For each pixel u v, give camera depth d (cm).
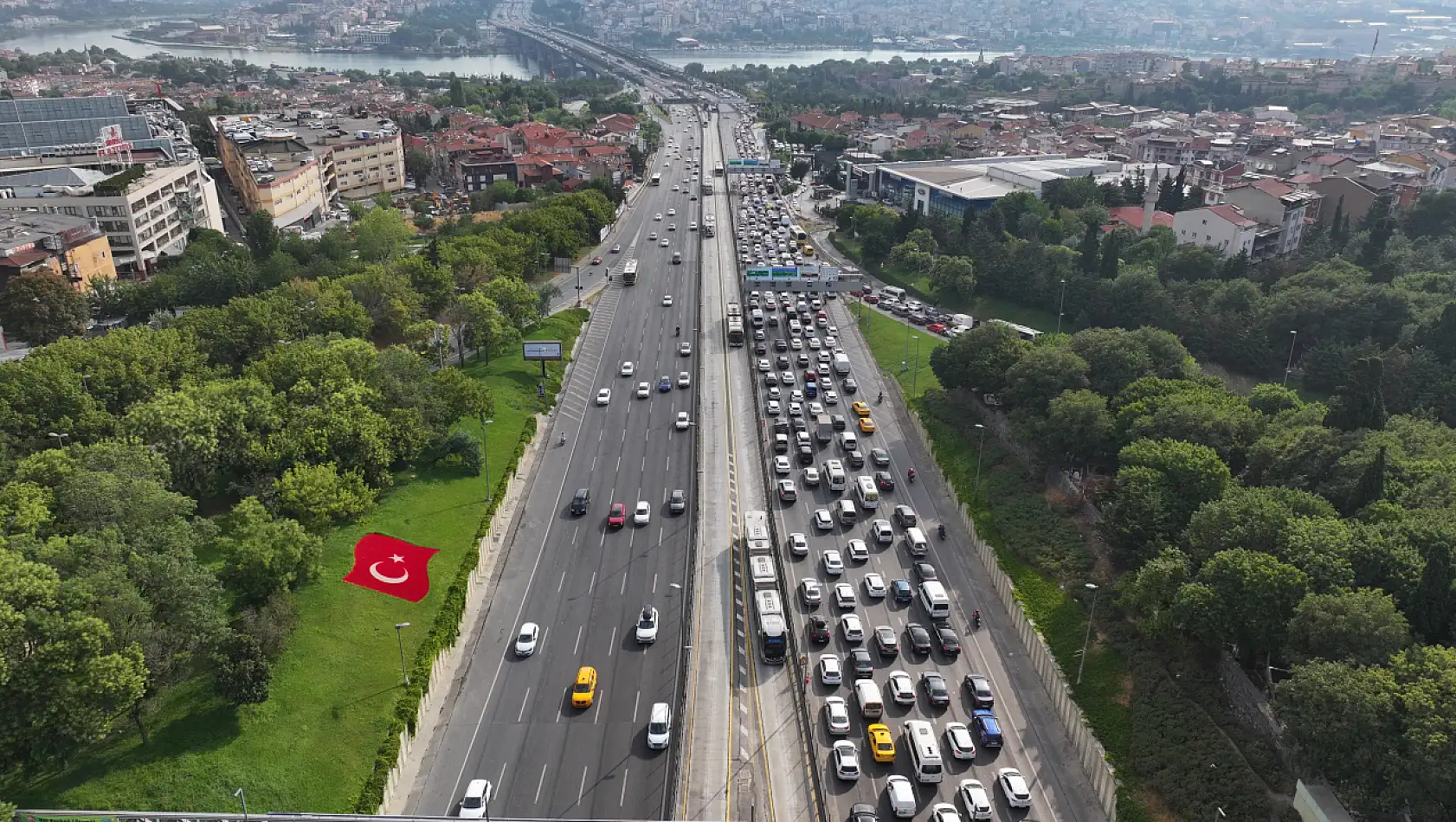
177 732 9900
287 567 11575
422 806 9562
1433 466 12775
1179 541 12094
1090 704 10969
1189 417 14250
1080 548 13562
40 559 9881
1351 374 14688
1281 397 16150
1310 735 8675
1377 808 8262
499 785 9788
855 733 10606
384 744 9969
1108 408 16062
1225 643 10775
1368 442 13200
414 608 12231
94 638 9044
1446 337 19000
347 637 11500
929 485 16350
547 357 19838
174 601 10169
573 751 10256
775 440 17475
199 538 11619
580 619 12494
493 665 11606
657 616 12525
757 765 10162
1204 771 9662
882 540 14312
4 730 8712
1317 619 9475
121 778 9388
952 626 12569
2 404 13775
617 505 14938
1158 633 11069
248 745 9919
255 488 13388
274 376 15788
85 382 15250
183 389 14775
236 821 8494
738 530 14738
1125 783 9881
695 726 10688
